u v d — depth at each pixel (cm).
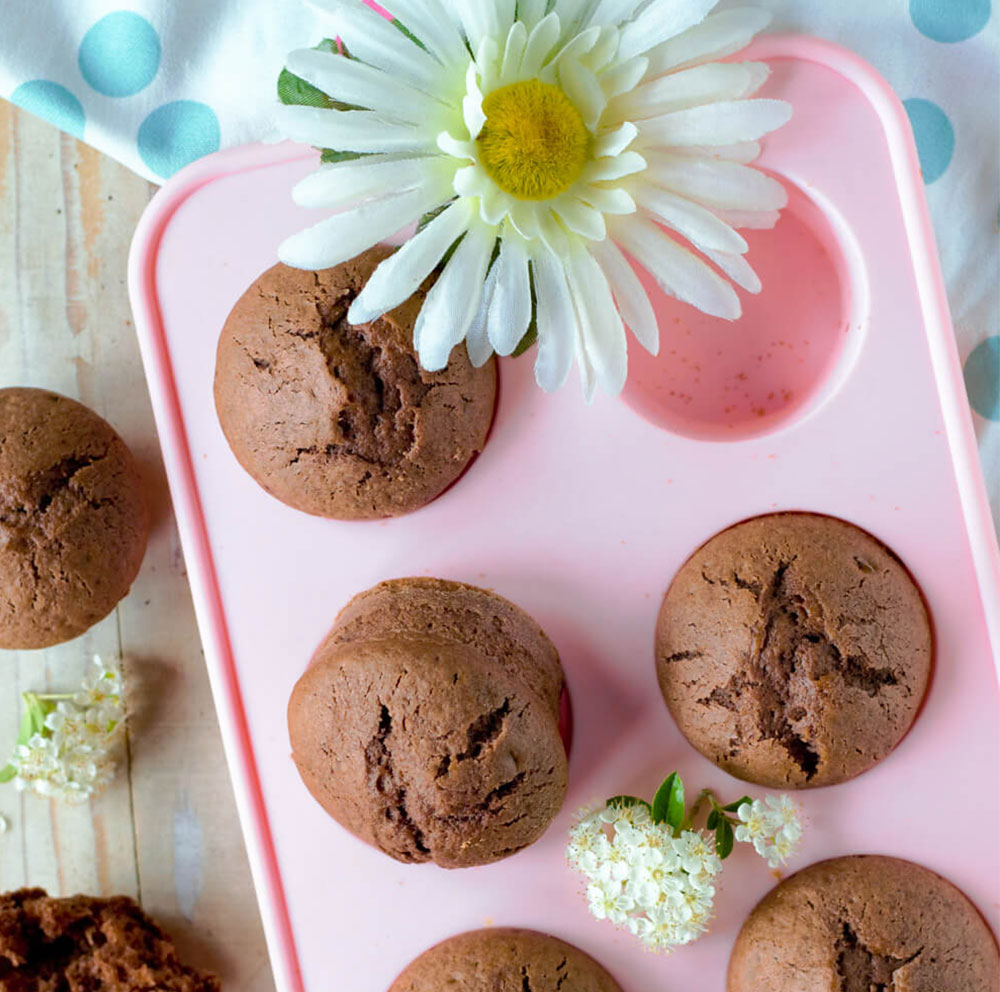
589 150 49
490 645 51
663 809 51
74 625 57
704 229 50
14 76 58
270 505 54
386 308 49
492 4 48
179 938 61
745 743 51
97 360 60
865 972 51
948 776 52
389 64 48
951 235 57
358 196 49
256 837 54
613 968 53
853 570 51
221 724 54
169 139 59
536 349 54
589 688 53
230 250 54
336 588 54
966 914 51
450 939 53
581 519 53
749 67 50
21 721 61
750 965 52
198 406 54
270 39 58
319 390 52
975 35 56
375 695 50
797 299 56
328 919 53
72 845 61
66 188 60
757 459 53
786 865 52
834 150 52
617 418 53
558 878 53
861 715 51
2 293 60
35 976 59
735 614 51
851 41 56
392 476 52
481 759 49
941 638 52
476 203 49
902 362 52
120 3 58
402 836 50
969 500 52
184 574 60
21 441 56
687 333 57
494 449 54
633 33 49
